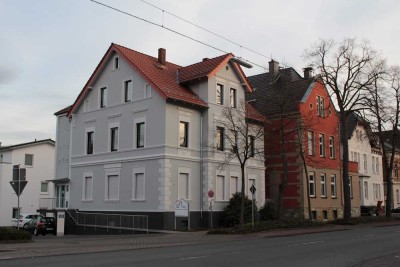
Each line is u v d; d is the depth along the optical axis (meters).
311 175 43.06
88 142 38.56
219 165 35.19
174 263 13.17
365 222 38.47
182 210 28.89
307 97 42.69
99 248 18.72
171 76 36.12
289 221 32.16
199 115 34.78
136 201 33.12
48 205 42.03
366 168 59.38
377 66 43.22
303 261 13.73
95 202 36.59
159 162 31.94
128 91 35.59
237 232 26.89
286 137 42.12
